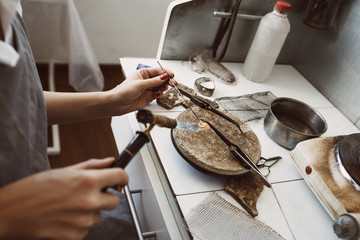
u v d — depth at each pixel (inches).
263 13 43.4
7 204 12.5
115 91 29.0
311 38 46.8
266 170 30.5
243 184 27.4
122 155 18.0
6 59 15.0
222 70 42.3
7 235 12.5
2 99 15.8
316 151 29.5
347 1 40.1
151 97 33.1
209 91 37.3
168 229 25.0
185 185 26.7
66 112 27.1
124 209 29.7
